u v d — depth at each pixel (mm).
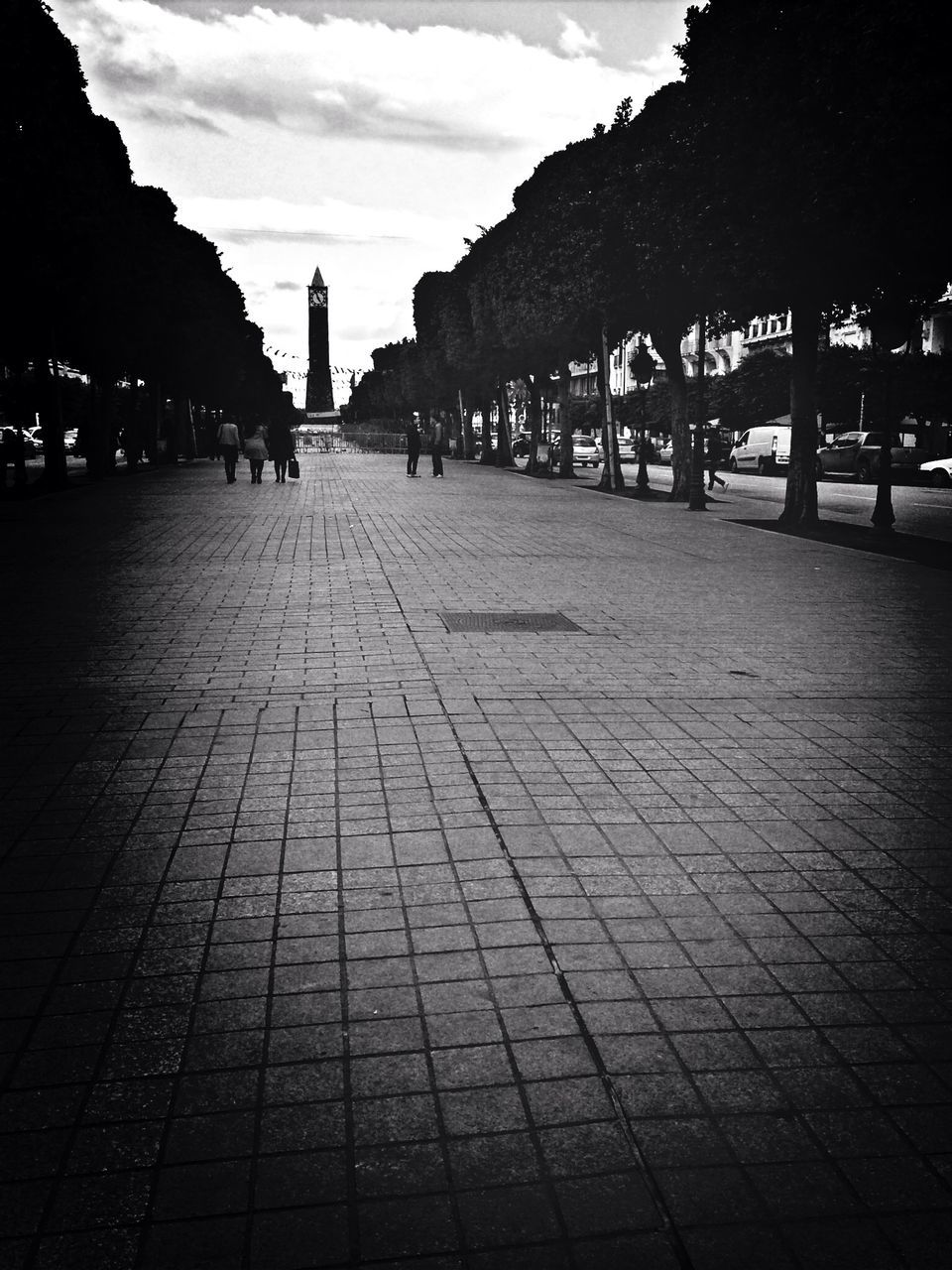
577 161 27328
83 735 5930
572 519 19938
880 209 14234
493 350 41875
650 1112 2736
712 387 61812
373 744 5758
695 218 16672
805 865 4242
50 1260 2264
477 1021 3141
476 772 5312
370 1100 2781
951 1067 2943
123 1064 2939
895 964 3486
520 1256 2283
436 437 37125
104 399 32281
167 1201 2432
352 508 22109
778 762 5535
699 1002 3248
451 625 9195
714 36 16734
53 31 21203
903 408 47125
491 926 3715
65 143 22109
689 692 6980
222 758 5523
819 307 17797
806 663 7879
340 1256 2281
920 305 17516
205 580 11734
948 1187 2484
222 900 3918
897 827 4648
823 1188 2477
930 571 13117
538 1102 2771
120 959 3504
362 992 3297
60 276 22031
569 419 37219
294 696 6777
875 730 6145
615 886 4031
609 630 9047
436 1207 2414
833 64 14398
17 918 3791
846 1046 3033
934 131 13297
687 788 5113
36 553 14172
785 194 15102
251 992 3303
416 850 4348
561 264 27078
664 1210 2406
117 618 9477
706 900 3928
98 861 4254
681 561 13805
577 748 5715
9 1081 2861
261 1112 2734
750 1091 2822
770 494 32438
